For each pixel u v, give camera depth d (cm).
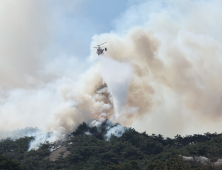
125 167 10706
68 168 12356
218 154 12388
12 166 10225
